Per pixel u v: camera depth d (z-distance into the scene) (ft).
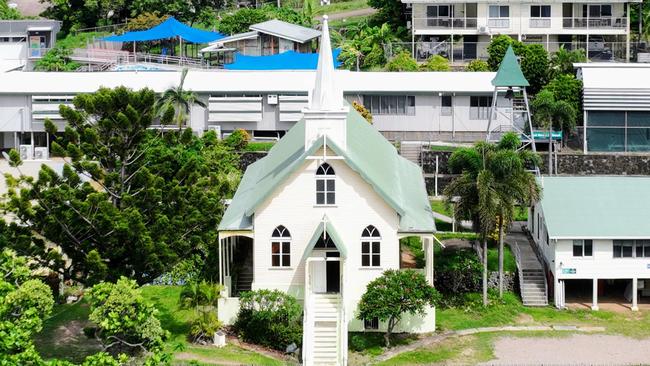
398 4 421.18
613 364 214.28
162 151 246.88
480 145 245.04
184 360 207.51
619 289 258.98
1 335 172.24
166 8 469.57
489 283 253.65
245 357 213.46
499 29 389.80
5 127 338.13
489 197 237.25
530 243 268.21
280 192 231.30
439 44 391.65
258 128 335.26
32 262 231.50
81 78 342.44
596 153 315.78
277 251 232.94
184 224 229.45
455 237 271.90
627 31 387.34
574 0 386.73
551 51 392.88
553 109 302.86
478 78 335.26
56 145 230.27
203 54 422.82
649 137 324.19
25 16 493.36
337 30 439.63
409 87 332.39
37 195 223.51
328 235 229.04
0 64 402.31
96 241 226.58
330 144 226.58
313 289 231.91
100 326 195.62
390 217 230.68
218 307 229.86
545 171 312.91
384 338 228.02
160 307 238.48
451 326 235.81
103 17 475.31
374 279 230.68
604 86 324.19
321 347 217.97
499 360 216.74
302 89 333.21
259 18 446.19
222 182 263.08
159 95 325.42
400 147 320.50
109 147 235.40
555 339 229.04
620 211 249.55
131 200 228.22
